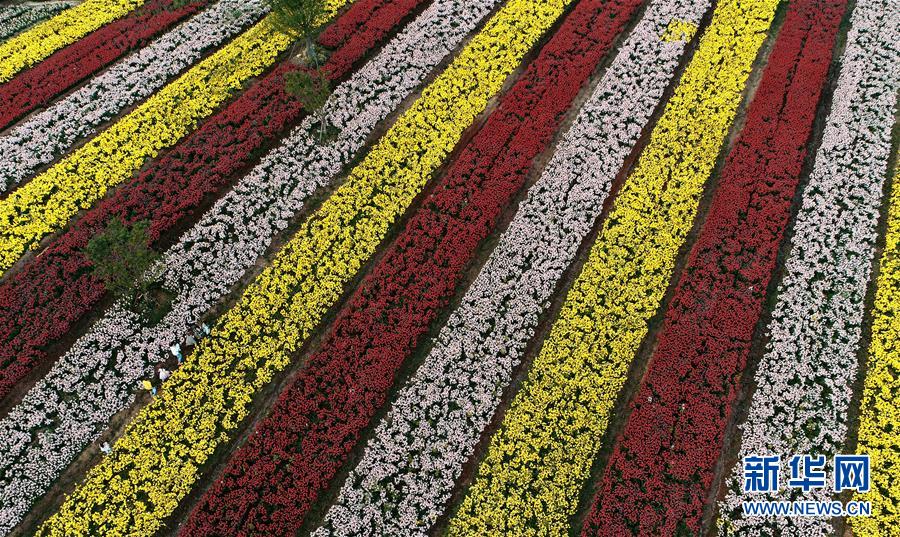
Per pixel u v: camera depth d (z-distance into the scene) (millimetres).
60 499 18703
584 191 24766
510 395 20438
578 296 22141
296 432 19672
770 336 21219
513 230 23781
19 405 20156
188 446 19453
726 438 19500
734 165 25078
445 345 21344
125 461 19141
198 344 21344
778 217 23578
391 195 24859
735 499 18375
